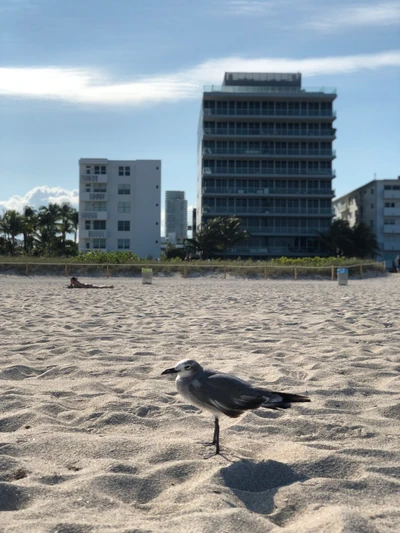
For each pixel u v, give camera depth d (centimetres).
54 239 8900
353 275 4653
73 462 468
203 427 573
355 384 741
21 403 638
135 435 545
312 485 414
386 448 505
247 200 8688
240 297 2273
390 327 1312
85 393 693
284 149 8656
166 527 346
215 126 8619
